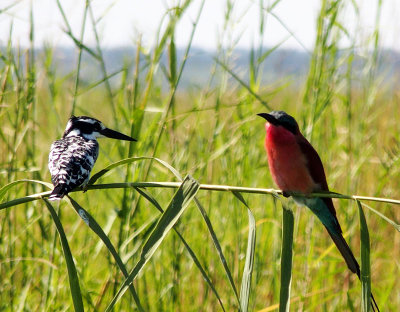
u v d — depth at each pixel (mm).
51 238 10359
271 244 12070
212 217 11586
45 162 12156
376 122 13273
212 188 7336
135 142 10320
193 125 11180
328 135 11914
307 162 9344
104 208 12555
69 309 9906
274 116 9633
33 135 10609
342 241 9289
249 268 6547
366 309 6785
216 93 10938
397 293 11812
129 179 10148
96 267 11805
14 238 10117
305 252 11555
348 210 11609
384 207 12141
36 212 10719
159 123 10031
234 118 11695
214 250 11156
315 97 10688
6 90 10430
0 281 9906
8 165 10195
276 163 9578
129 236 9945
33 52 10375
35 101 10758
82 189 8461
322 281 11625
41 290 10148
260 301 11422
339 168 12508
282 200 7039
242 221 11680
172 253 10500
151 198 7543
